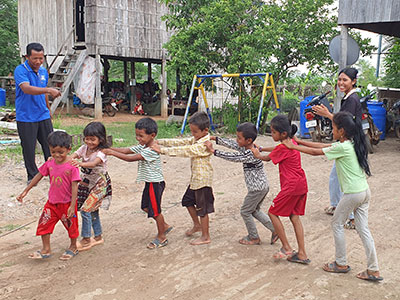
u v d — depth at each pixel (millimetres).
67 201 4035
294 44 13055
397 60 16391
